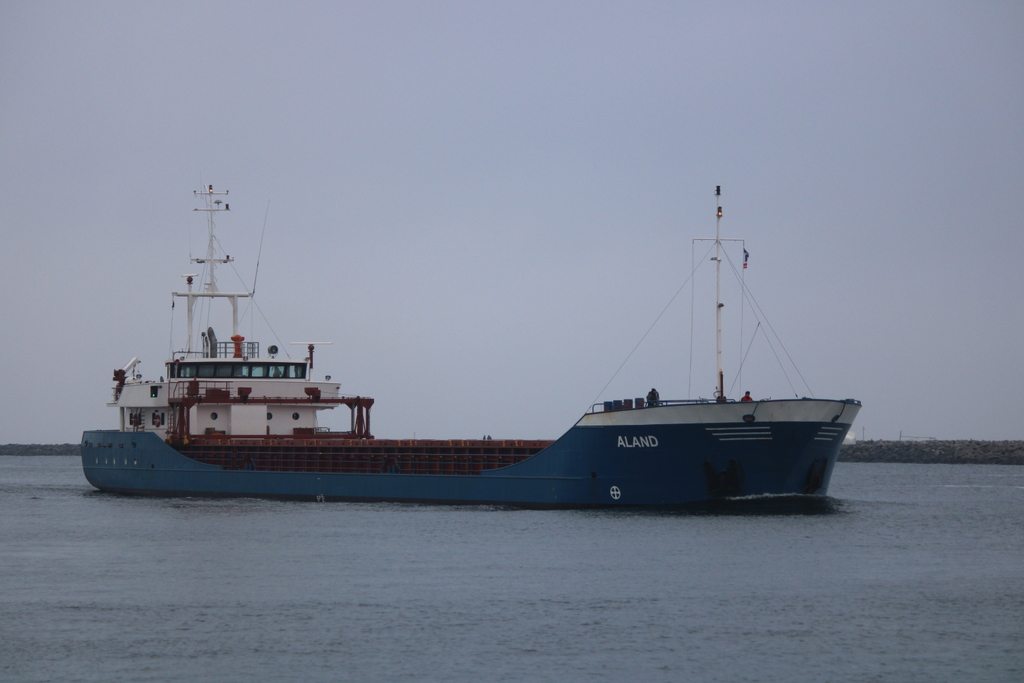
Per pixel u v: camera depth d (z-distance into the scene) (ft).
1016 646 145.89
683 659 140.77
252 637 151.43
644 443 255.09
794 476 253.24
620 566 196.34
